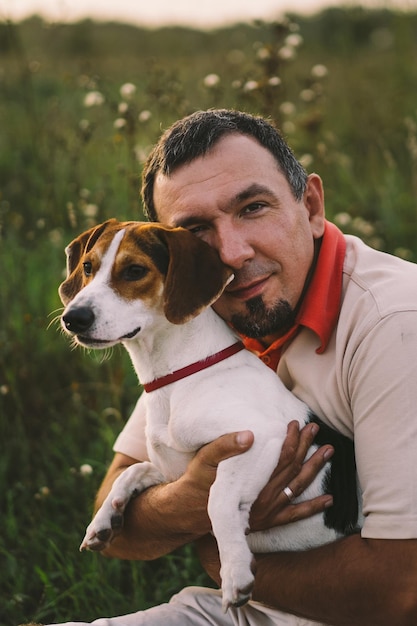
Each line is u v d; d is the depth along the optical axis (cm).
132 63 941
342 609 232
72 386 406
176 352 265
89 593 326
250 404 255
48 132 586
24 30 884
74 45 1122
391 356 231
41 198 570
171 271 257
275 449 246
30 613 326
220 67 720
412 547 222
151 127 559
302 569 240
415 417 227
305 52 952
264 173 261
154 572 344
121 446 304
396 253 470
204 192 260
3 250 503
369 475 232
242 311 268
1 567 345
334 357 256
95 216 462
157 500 263
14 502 375
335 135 669
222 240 260
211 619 269
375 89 759
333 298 259
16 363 421
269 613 265
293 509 251
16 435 401
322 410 261
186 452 262
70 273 295
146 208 294
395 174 580
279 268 262
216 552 269
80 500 368
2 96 783
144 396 302
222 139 262
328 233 273
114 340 258
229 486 240
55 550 337
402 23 771
